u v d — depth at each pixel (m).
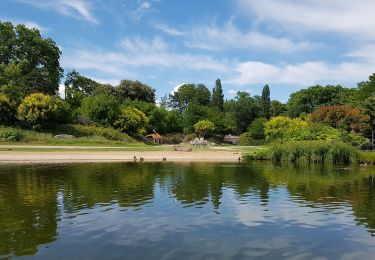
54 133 59.62
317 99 111.31
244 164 33.44
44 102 59.69
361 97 80.69
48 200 15.24
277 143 40.16
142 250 9.31
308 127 48.69
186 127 86.62
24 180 21.03
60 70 86.81
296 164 34.09
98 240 10.07
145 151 45.12
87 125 66.38
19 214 12.86
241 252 9.23
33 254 9.02
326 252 9.33
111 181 20.86
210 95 127.69
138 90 105.38
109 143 58.59
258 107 102.06
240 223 11.86
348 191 18.02
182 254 9.05
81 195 16.39
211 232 10.85
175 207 14.06
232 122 90.06
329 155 35.81
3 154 36.91
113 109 70.38
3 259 8.70
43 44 80.44
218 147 58.81
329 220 12.34
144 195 16.48
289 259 8.82
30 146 46.97
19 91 67.94
